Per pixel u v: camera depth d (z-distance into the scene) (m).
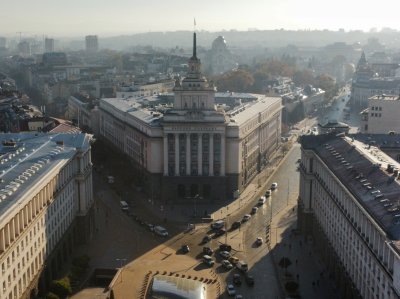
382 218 165.12
